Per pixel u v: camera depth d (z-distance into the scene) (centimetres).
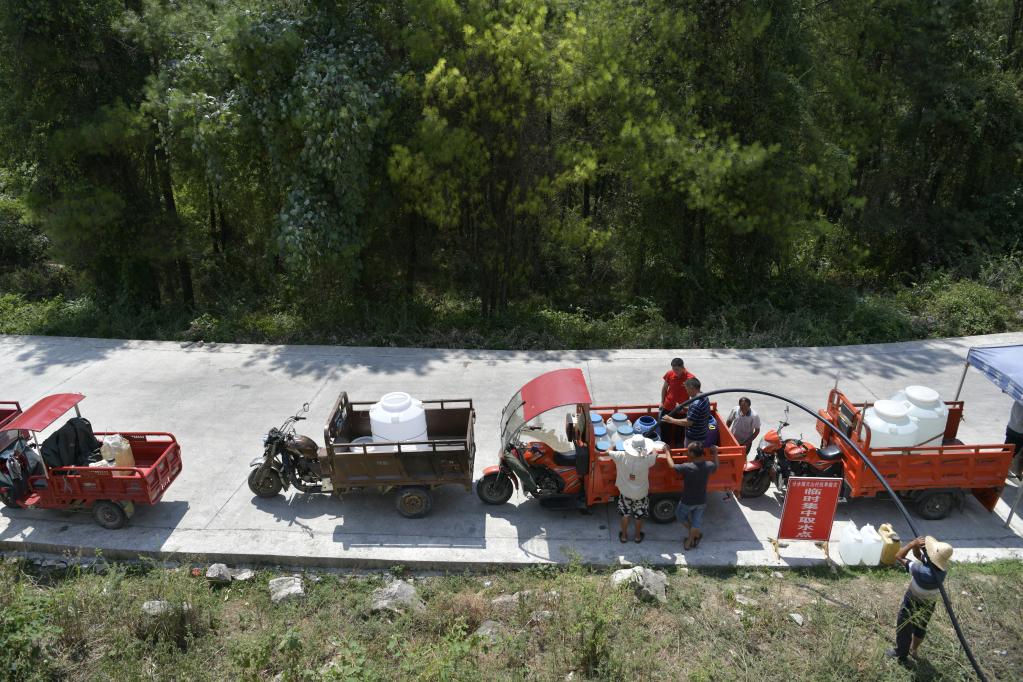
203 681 662
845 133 1995
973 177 2095
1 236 2217
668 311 1877
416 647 698
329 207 1545
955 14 1956
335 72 1443
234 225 2041
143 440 945
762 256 1814
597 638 673
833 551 854
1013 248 1936
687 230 1808
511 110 1580
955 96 1923
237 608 773
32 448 905
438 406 1212
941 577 639
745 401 930
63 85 1631
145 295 1875
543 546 860
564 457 895
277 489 949
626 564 825
